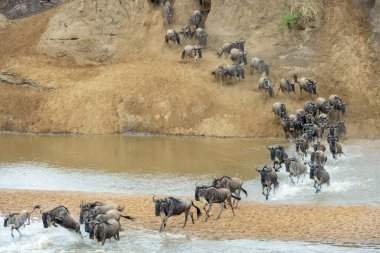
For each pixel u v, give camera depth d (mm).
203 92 78500
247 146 69062
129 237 40562
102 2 90562
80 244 39531
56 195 49000
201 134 75500
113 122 78125
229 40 86875
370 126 74875
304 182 53719
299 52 84500
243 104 77375
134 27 89438
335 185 52500
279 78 81625
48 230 42281
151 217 44000
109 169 59250
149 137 75375
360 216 43250
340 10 86625
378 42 84250
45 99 81562
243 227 41906
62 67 87000
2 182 54781
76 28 89500
